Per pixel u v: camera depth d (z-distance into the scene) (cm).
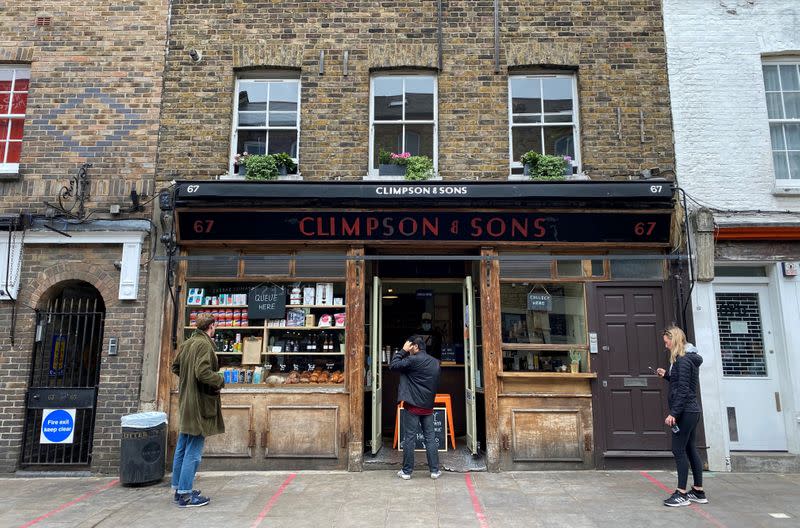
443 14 762
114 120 734
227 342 724
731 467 670
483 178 725
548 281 714
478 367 746
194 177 723
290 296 726
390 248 735
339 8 763
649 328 701
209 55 752
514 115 760
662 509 532
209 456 676
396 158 728
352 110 741
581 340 713
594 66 747
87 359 778
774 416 702
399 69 759
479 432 746
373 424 714
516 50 750
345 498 567
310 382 705
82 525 497
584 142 732
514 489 596
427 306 876
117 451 666
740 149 723
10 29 753
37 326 695
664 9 757
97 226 695
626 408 685
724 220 703
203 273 721
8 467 664
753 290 732
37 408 675
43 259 702
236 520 507
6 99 768
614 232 701
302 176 726
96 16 756
